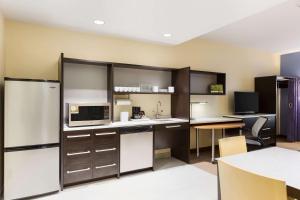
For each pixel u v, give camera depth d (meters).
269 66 6.02
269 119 5.14
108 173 3.09
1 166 2.61
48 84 2.65
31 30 3.13
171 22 2.95
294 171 1.48
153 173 3.38
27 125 2.52
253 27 3.87
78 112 2.97
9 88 2.42
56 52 3.30
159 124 3.54
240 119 4.64
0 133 2.60
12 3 2.42
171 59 4.39
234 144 2.09
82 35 3.50
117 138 3.16
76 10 2.59
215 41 4.88
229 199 1.29
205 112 4.86
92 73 3.59
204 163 3.89
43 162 2.62
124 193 2.70
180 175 3.29
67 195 2.65
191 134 4.73
